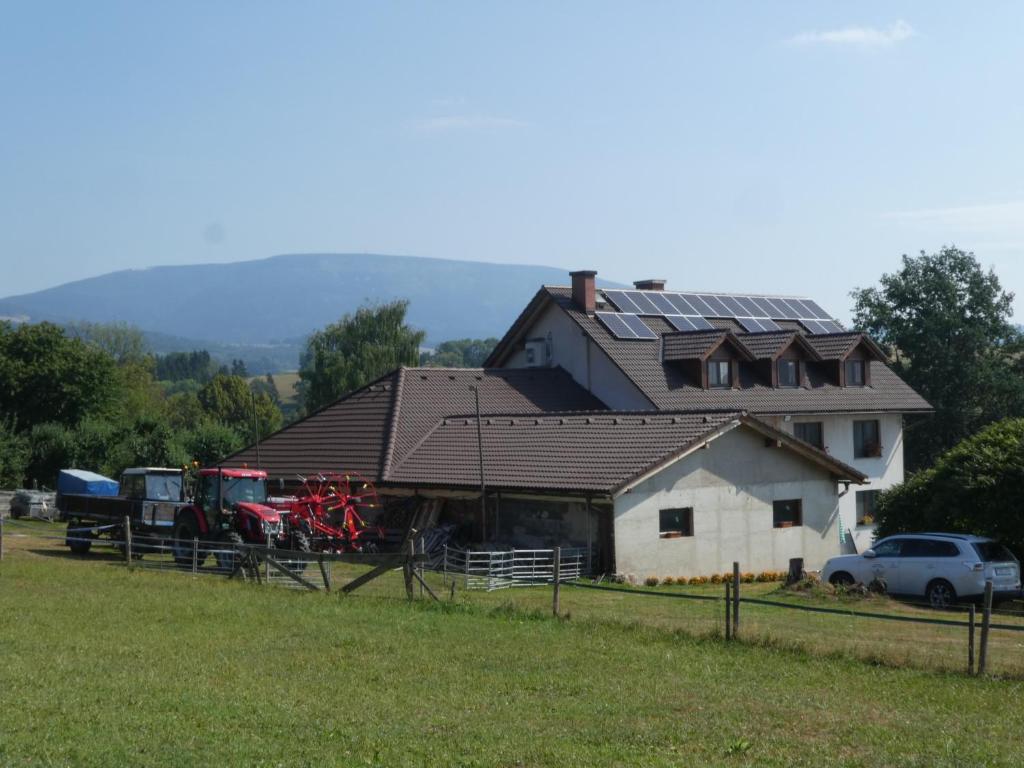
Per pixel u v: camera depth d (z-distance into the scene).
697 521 32.47
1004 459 29.36
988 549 26.22
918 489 31.62
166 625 18.27
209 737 11.24
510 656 16.31
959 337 62.66
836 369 47.50
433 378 41.91
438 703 13.14
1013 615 22.81
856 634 20.02
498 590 27.08
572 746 11.29
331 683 14.10
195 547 26.89
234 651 16.17
